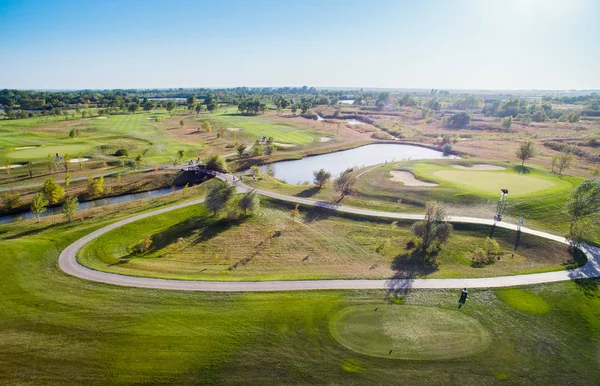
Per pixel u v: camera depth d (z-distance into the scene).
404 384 26.67
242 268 44.53
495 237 53.78
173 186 82.56
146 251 49.06
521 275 42.72
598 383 27.58
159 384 26.14
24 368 26.97
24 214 63.19
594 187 52.38
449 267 45.84
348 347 29.98
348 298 36.91
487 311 35.62
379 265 46.00
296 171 99.69
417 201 67.81
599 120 189.50
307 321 33.00
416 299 37.22
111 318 32.53
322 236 55.44
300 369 27.72
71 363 27.58
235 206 62.44
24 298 35.00
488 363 28.95
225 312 33.88
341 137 144.62
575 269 44.09
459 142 132.12
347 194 73.06
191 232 56.09
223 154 111.62
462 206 64.19
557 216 59.12
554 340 32.00
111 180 80.25
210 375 26.97
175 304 34.84
